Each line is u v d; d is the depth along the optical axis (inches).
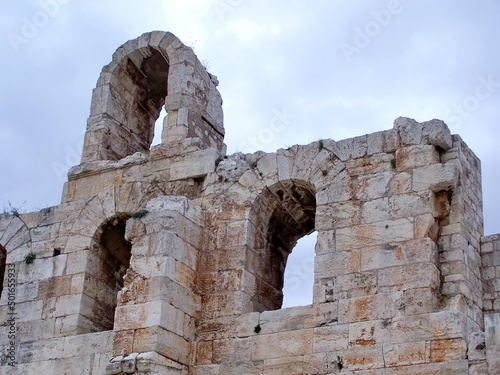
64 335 1035.3
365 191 944.3
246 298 967.6
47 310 1061.8
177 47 1193.4
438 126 935.7
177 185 1075.9
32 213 1148.5
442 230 908.6
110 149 1196.5
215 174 1055.0
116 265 1110.4
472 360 807.1
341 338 881.5
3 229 1152.2
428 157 925.2
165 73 1268.5
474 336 815.7
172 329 926.4
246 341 930.7
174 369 918.4
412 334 848.3
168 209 978.1
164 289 928.9
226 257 991.6
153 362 890.7
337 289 909.2
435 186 909.8
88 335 1000.2
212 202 1037.8
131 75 1258.0
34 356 1026.1
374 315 876.6
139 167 1114.7
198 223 1008.2
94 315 1062.4
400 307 866.8
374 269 899.4
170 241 954.1
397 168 937.5
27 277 1098.7
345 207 947.3
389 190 930.1
